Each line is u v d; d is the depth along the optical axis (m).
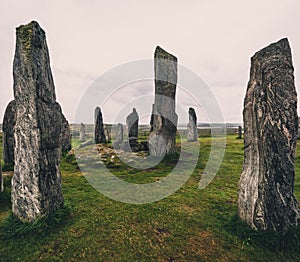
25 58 5.27
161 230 5.43
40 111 5.40
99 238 5.07
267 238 4.73
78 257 4.46
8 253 4.57
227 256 4.49
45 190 5.54
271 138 4.87
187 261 4.37
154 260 4.40
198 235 5.20
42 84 5.48
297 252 4.50
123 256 4.50
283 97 4.80
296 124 4.87
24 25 5.50
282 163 4.83
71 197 7.57
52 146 5.79
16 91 5.53
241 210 5.46
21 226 5.27
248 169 5.41
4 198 7.08
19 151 5.56
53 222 5.44
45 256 4.48
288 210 4.82
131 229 5.46
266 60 4.99
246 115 5.41
